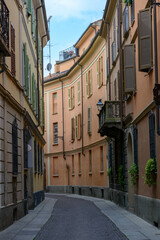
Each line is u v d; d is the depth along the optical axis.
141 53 14.78
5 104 14.46
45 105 48.53
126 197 21.19
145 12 14.73
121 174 22.20
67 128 44.28
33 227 14.88
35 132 25.55
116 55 24.91
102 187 32.03
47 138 47.97
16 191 16.75
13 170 15.83
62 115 45.53
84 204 26.64
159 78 13.46
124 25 20.73
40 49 32.94
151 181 14.38
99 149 33.12
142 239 11.69
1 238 12.20
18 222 16.39
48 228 14.63
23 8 20.23
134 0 17.98
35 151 25.75
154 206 14.44
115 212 20.23
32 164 22.86
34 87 25.55
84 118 38.56
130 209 20.05
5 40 12.70
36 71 28.47
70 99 43.41
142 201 16.73
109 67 26.58
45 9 29.59
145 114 15.90
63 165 44.97
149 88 15.15
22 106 18.33
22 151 18.45
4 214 14.06
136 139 18.02
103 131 23.59
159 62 13.48
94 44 33.56
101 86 32.19
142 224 15.16
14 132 16.30
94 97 34.94
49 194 43.50
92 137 35.59
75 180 41.59
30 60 23.62
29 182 22.73
